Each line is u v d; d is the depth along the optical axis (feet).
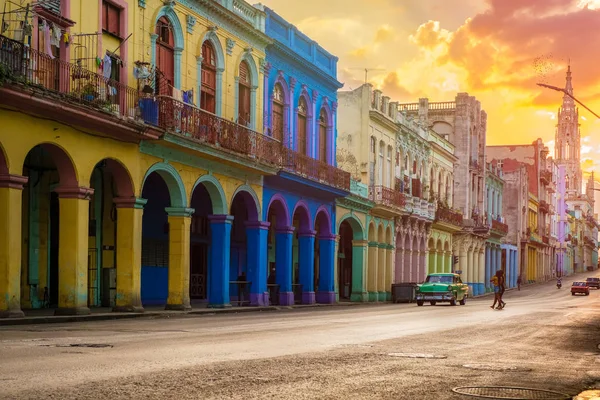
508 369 34.68
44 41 69.15
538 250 371.56
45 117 67.10
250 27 107.34
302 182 119.14
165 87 87.66
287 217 119.55
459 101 234.99
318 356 36.94
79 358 32.96
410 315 87.61
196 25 96.43
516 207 312.91
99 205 92.58
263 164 105.70
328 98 138.82
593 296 223.71
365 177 156.66
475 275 249.34
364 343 45.37
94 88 72.74
